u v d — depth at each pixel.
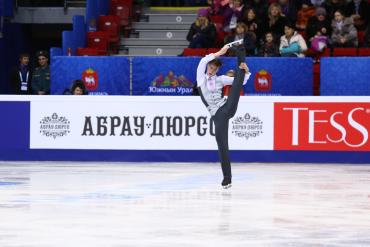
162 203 21.02
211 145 37.66
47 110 38.31
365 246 14.61
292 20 47.41
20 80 43.44
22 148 38.50
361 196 23.03
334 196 23.03
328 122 37.09
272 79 41.84
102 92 42.69
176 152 37.88
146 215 18.59
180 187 25.62
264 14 46.38
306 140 37.22
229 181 25.25
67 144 38.28
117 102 38.03
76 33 48.88
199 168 33.97
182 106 37.75
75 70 42.69
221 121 25.23
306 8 48.78
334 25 45.34
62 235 15.64
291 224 17.31
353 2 48.03
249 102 37.44
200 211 19.39
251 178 29.09
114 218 18.06
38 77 42.94
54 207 20.05
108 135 38.09
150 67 42.47
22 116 38.44
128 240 15.09
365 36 45.22
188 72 42.28
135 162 37.78
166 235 15.71
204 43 46.19
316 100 37.06
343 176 30.08
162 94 42.53
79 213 18.89
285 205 20.75
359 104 36.94
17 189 24.75
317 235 15.85
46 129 38.34
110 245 14.52
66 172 31.66
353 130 36.97
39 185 26.11
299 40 43.66
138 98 37.97
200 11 49.97
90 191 24.19
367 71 40.53
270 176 30.00
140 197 22.52
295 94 41.78
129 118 38.03
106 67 42.56
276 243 14.88
